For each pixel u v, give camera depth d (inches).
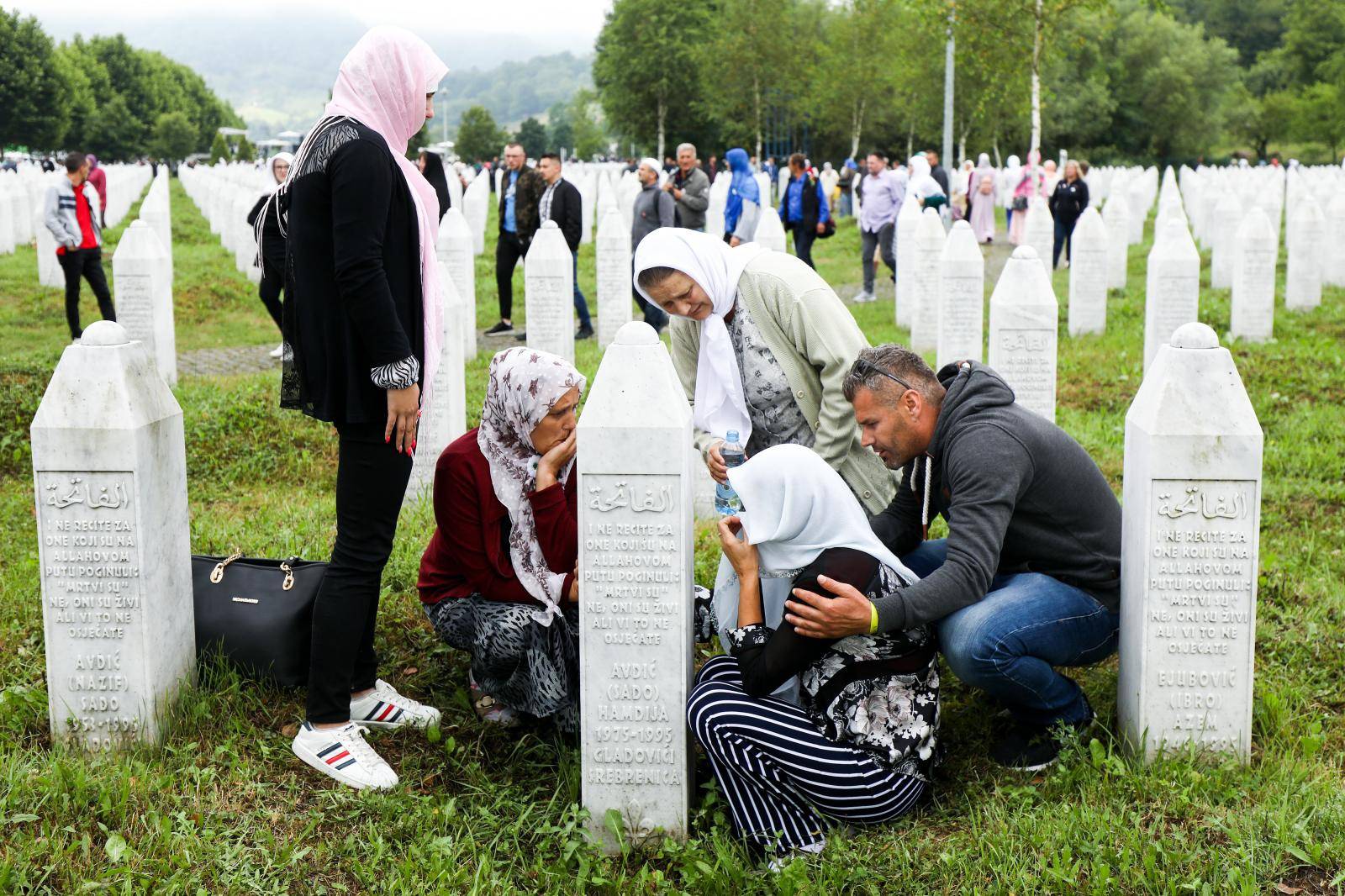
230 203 793.6
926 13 974.4
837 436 169.3
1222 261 596.4
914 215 539.2
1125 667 157.0
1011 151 2696.9
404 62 149.6
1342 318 492.4
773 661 140.6
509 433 163.2
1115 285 646.5
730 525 157.9
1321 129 2701.8
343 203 142.6
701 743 143.7
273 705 172.2
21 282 618.5
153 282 405.4
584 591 141.1
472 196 833.5
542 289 420.8
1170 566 148.0
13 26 2869.1
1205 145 2955.2
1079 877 131.0
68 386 150.7
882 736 143.8
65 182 469.4
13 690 169.5
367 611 157.9
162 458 159.3
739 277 172.4
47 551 153.1
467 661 191.5
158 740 157.9
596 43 2733.8
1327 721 168.2
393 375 145.6
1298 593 215.8
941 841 141.6
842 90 2114.9
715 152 2672.2
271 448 321.1
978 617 151.5
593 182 1095.6
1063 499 155.2
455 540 166.6
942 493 161.9
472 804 150.3
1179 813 141.8
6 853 132.6
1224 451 144.3
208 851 136.7
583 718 144.0
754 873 136.2
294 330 151.7
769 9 2140.7
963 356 410.6
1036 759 157.6
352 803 148.9
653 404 136.8
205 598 175.9
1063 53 1165.1
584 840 142.1
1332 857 132.0
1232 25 4269.2
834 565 141.8
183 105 4626.0
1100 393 392.2
